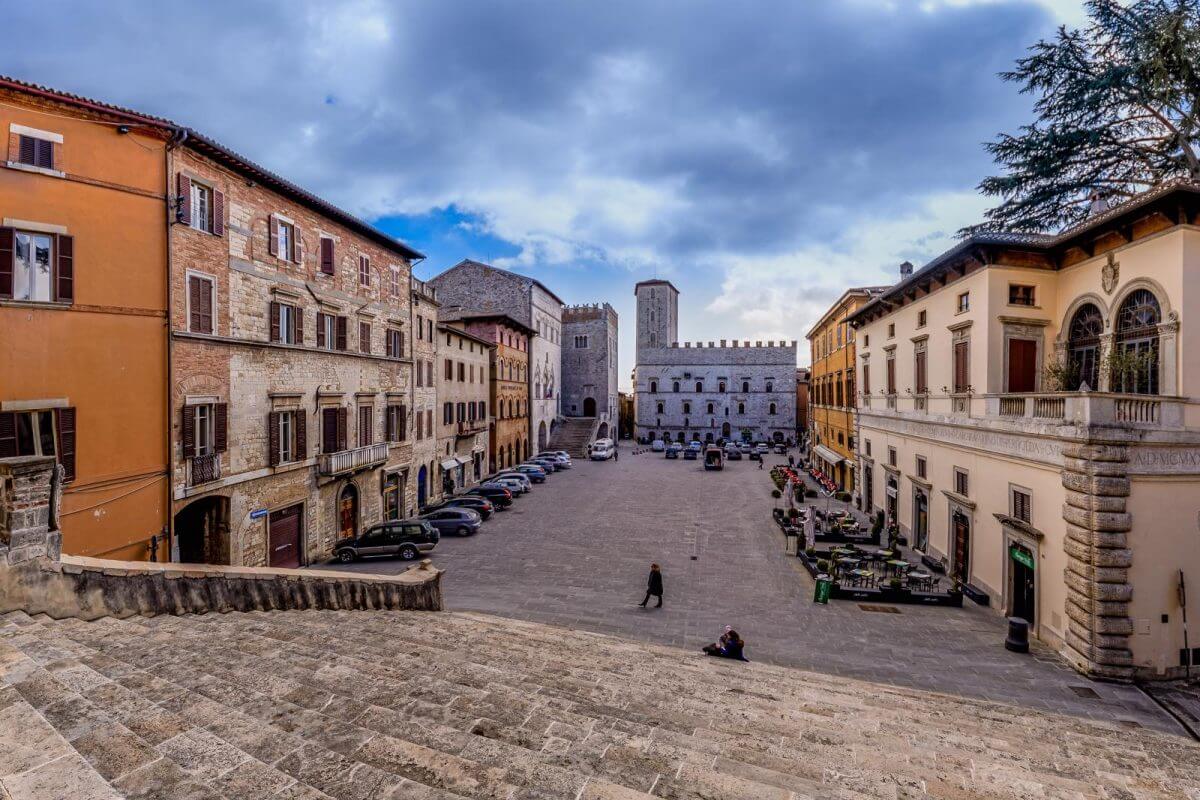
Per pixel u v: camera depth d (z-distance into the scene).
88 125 16.77
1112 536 13.93
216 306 20.33
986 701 11.12
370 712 5.82
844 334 41.84
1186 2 17.67
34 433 15.81
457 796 4.18
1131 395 14.12
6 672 5.54
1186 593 13.98
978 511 20.02
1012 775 6.34
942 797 5.48
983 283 19.70
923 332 25.20
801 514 31.72
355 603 12.12
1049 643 15.81
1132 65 18.58
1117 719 11.86
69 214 16.38
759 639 16.27
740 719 7.32
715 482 50.75
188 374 19.22
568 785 4.50
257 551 22.19
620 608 19.11
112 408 17.16
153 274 18.14
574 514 36.34
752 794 4.77
